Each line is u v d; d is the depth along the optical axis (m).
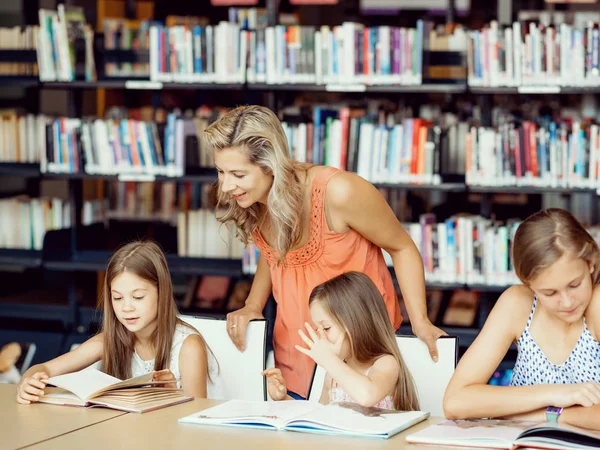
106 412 1.96
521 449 1.60
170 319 2.34
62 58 4.34
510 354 4.09
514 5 4.86
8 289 4.99
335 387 2.23
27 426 1.84
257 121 2.15
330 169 2.30
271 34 4.05
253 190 2.20
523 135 3.87
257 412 1.90
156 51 4.20
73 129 4.36
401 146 3.97
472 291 4.31
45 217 4.67
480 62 3.88
